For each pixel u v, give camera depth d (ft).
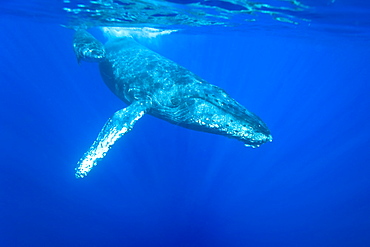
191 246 56.85
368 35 66.08
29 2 45.91
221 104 23.13
